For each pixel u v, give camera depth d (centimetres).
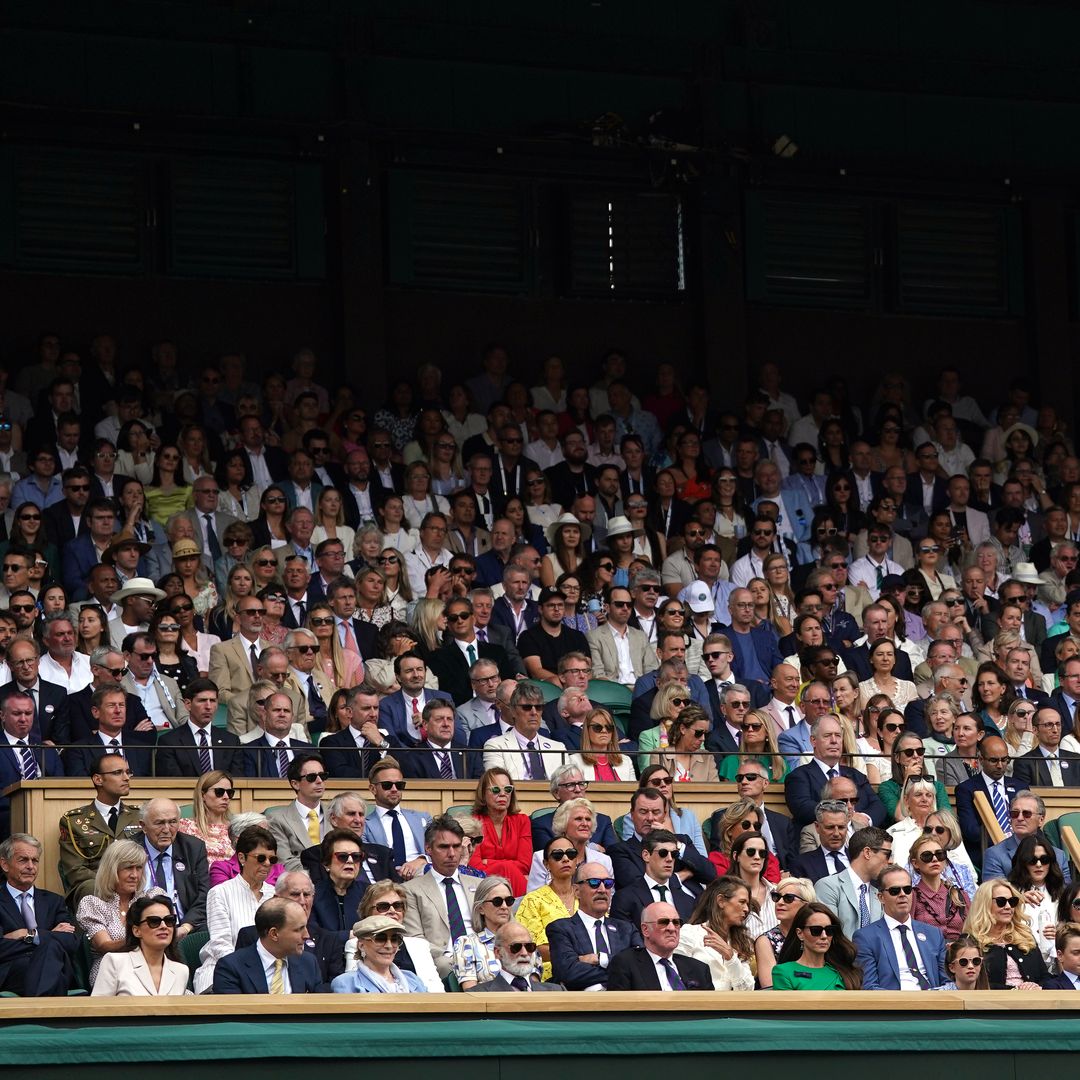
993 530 7050
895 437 7262
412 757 4531
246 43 7175
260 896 3878
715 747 5047
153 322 7075
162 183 7094
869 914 4294
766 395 7406
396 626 5284
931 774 4809
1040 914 4394
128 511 5962
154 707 4878
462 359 7469
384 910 3684
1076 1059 3488
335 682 5169
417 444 6712
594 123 7538
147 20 7069
